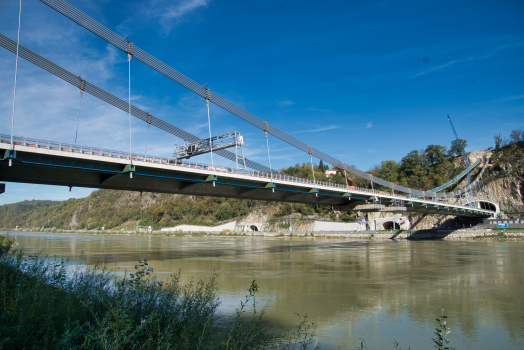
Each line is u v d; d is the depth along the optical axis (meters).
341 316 19.70
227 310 20.70
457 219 118.75
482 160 161.88
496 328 17.61
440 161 167.12
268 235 129.12
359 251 63.09
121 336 8.04
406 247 71.94
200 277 33.16
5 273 13.45
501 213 121.44
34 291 11.01
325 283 30.00
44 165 33.34
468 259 48.25
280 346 14.37
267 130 68.56
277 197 61.94
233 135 61.59
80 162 35.81
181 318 11.02
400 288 27.72
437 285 28.92
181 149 66.88
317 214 138.50
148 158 41.75
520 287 27.94
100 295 11.23
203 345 9.31
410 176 159.75
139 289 11.81
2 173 33.78
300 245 80.75
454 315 19.95
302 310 20.94
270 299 23.81
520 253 56.12
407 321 18.80
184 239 121.19
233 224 152.25
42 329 8.15
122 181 42.31
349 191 70.38
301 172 168.62
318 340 15.69
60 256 51.72
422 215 124.50
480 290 26.78
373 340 15.85
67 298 10.73
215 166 50.44
